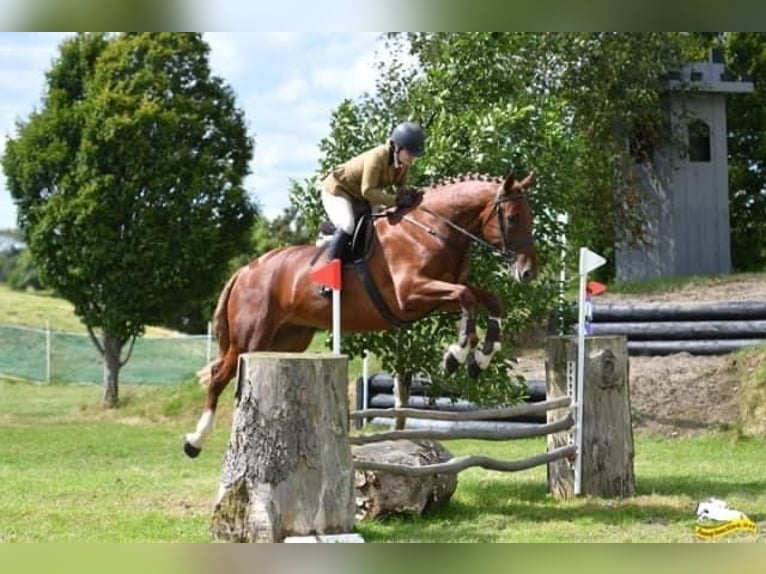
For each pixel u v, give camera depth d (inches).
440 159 401.1
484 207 335.9
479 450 518.6
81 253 727.7
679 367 584.1
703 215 855.1
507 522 325.1
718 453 478.3
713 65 844.6
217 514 294.8
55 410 743.7
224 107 763.4
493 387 410.0
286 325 380.5
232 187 754.8
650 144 850.1
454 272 344.2
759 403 534.0
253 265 384.2
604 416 367.2
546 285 412.2
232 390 685.9
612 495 366.3
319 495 288.7
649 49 796.6
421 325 411.2
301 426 289.6
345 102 429.1
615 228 824.9
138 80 737.6
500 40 432.8
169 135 735.1
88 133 725.9
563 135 418.6
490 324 341.1
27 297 1453.0
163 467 475.2
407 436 340.5
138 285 734.5
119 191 729.0
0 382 914.7
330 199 353.1
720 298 700.0
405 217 344.2
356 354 420.5
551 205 411.8
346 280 349.1
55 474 448.5
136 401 745.0
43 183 743.7
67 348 1005.8
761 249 1096.2
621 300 719.1
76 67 755.4
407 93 446.3
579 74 790.5
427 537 300.4
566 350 376.5
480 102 427.5
